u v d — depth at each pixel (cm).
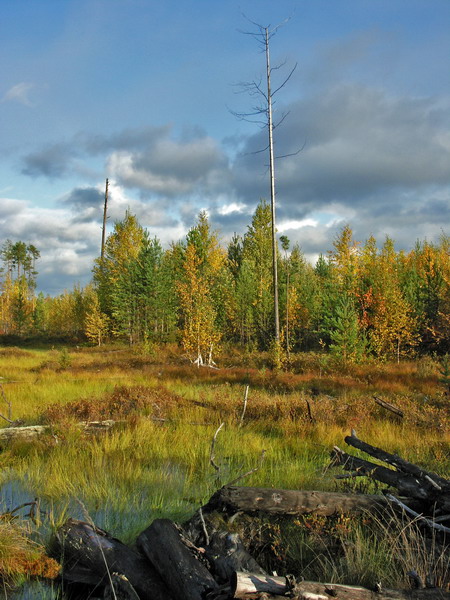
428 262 4034
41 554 404
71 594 364
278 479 611
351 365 2227
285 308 3688
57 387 1512
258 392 1467
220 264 4747
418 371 2030
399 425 984
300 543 398
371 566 356
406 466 448
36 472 650
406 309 2670
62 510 518
